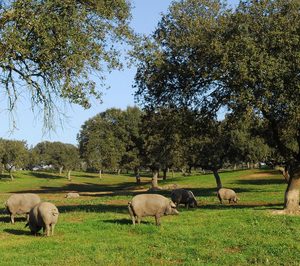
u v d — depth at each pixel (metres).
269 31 20.62
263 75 19.98
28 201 23.22
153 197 20.39
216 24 23.38
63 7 19.27
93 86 20.08
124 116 75.94
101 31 20.48
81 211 28.72
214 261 13.78
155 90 25.81
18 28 18.59
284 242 15.81
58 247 16.19
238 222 20.20
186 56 24.55
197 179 75.31
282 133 25.03
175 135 27.47
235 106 22.27
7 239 18.25
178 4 24.98
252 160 49.47
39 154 134.00
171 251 15.13
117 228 20.03
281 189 48.34
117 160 76.88
